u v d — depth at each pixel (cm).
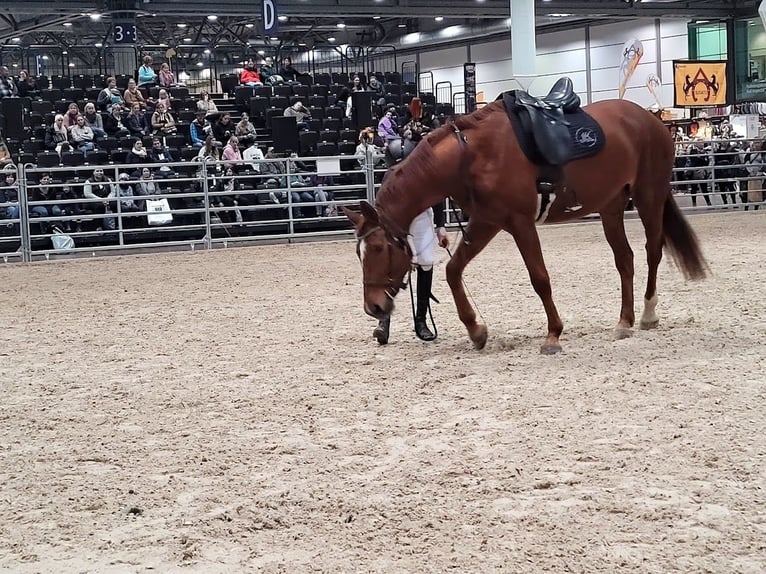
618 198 731
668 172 748
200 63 4869
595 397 554
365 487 420
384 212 663
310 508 397
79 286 1266
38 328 925
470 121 671
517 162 664
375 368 673
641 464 432
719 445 452
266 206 1817
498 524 369
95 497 425
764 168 2189
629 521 366
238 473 452
